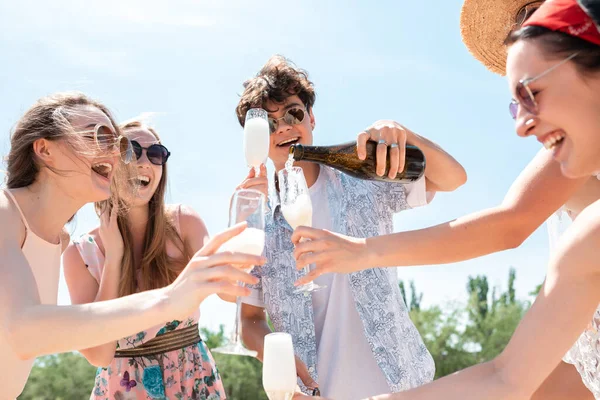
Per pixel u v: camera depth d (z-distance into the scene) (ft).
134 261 12.18
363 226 10.94
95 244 12.21
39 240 9.10
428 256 8.89
